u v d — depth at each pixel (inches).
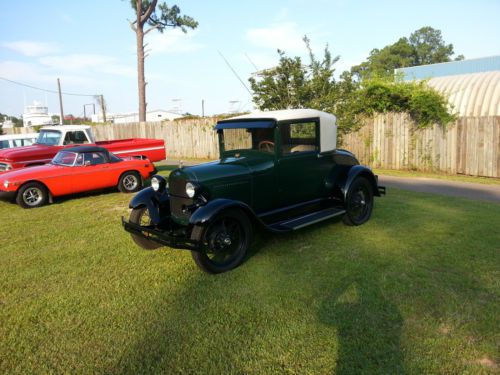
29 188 328.8
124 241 232.4
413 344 121.1
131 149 475.2
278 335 128.6
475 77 656.4
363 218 251.0
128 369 115.2
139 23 962.1
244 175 199.2
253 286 165.0
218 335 129.8
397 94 478.9
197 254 170.9
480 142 427.2
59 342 129.3
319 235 229.3
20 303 156.4
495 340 122.0
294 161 219.1
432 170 470.9
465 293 151.9
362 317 137.1
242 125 219.9
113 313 146.6
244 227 185.9
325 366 112.9
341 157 252.1
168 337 129.9
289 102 549.6
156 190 211.0
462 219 252.5
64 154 367.2
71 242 232.7
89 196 381.1
